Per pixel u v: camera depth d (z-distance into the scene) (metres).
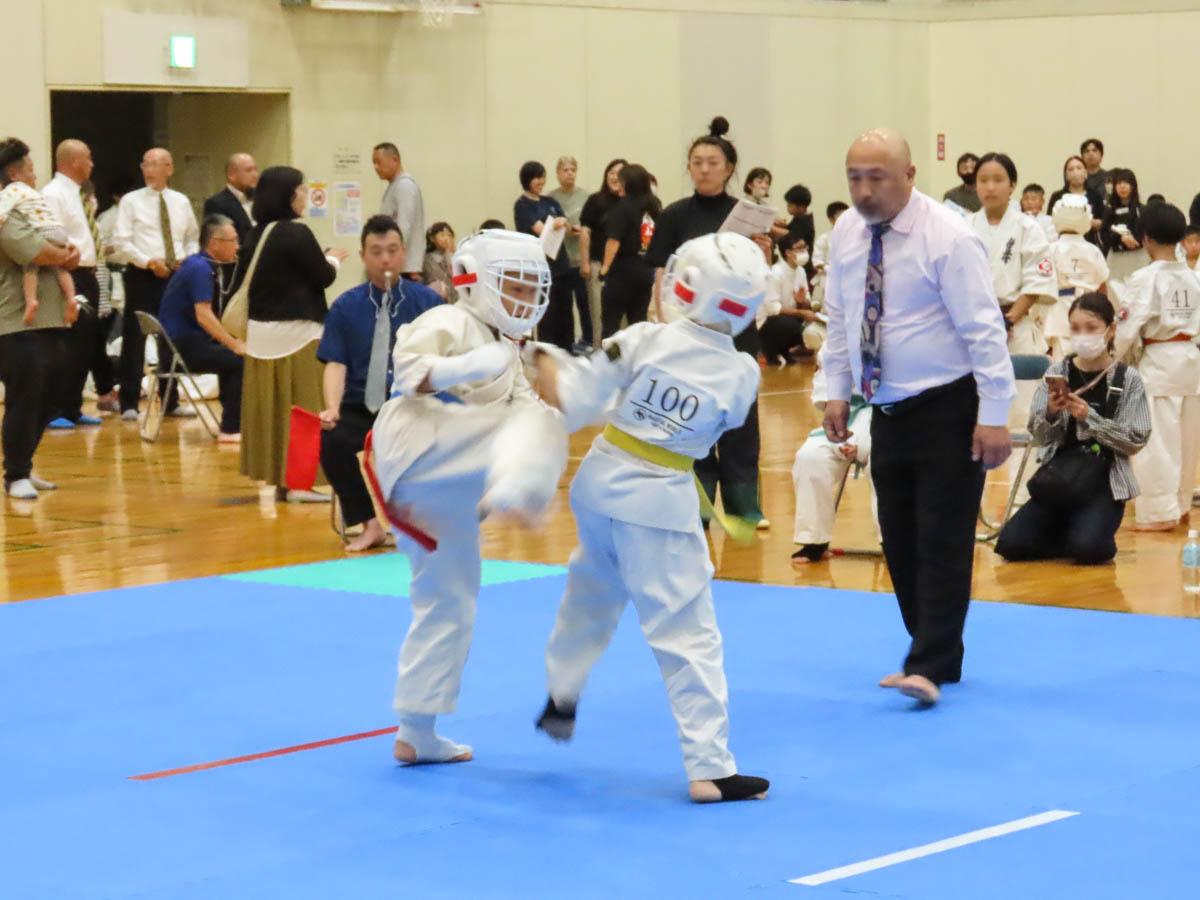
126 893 4.03
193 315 12.96
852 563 8.45
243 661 6.54
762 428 13.80
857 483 11.12
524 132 19.12
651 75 20.09
